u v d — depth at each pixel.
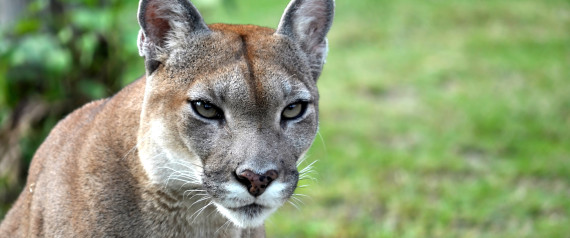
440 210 11.48
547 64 18.89
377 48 20.44
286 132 6.56
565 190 12.27
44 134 11.27
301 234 10.92
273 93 6.32
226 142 6.25
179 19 6.59
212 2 11.62
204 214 6.86
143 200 6.61
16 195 11.37
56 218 6.66
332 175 12.64
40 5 10.85
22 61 10.94
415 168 12.91
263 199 6.30
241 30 6.99
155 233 6.72
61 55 10.74
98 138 6.82
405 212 11.45
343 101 16.33
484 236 10.86
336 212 11.61
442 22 22.55
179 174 6.48
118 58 11.62
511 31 21.72
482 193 11.98
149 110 6.52
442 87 17.52
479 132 14.52
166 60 6.59
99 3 11.30
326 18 7.26
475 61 19.19
